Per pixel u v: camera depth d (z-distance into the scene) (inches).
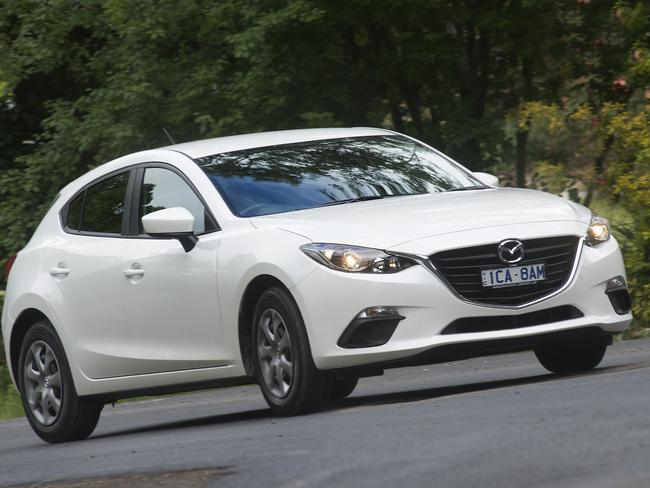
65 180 1691.7
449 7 1596.9
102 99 1624.0
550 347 885.2
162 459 628.1
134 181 925.2
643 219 1398.9
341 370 762.8
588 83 1647.4
